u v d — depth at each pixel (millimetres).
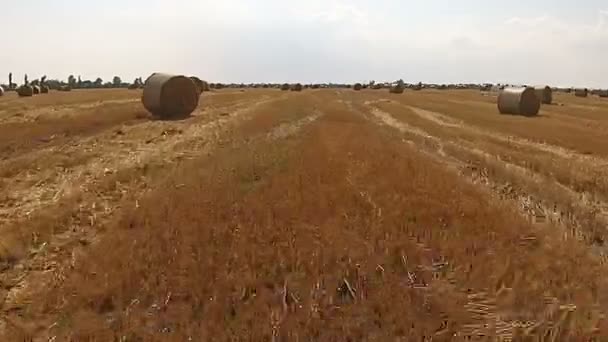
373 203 12117
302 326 6727
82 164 17594
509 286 7957
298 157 18000
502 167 17938
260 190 13203
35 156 18438
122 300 7430
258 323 6773
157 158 18609
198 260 8586
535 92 45344
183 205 11727
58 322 6902
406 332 6629
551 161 19469
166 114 34594
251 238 9672
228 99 54531
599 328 6672
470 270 8445
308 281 8039
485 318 7035
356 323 6879
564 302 7500
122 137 23812
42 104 41938
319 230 10117
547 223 11398
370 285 7984
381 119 37125
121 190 14070
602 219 12109
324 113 39531
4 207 12414
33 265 8898
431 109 50125
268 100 54156
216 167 16172
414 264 8812
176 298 7496
